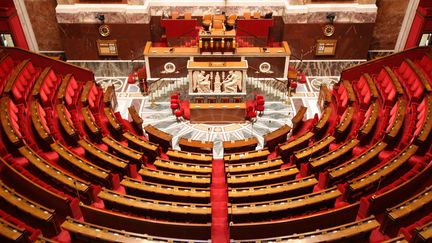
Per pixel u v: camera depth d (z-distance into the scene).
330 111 11.53
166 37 15.74
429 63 12.53
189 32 15.56
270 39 16.36
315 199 7.15
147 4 15.57
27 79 12.24
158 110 14.08
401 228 6.39
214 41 13.86
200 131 12.94
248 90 14.52
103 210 6.89
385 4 15.78
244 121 13.33
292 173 8.37
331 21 15.51
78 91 12.84
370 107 11.28
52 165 7.94
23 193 7.50
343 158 9.27
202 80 13.74
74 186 7.56
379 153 8.92
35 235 6.30
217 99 14.12
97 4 15.50
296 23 15.66
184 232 6.81
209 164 9.64
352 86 13.29
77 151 9.87
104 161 8.89
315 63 16.67
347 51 16.39
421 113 10.17
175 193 7.69
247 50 14.31
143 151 10.27
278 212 7.15
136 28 15.84
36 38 16.66
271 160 9.20
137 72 15.62
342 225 6.40
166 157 10.74
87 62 16.64
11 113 9.89
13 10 15.32
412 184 7.30
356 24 15.67
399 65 13.64
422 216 6.80
